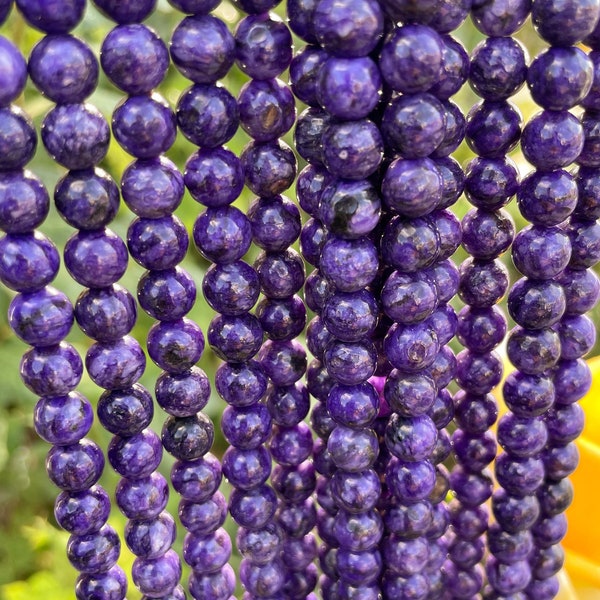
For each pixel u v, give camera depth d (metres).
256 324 0.15
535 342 0.16
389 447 0.16
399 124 0.14
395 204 0.14
